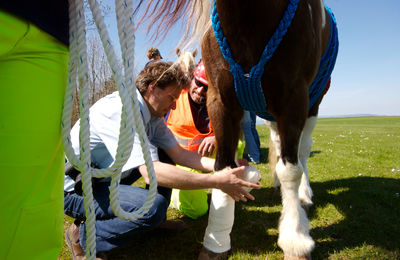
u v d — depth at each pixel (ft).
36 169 2.56
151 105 5.94
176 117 8.97
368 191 9.89
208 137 8.02
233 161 5.68
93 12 2.40
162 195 6.45
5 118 2.38
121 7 2.43
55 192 2.80
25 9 2.29
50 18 2.51
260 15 4.50
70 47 2.52
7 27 2.23
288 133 5.35
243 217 8.21
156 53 10.78
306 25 4.97
